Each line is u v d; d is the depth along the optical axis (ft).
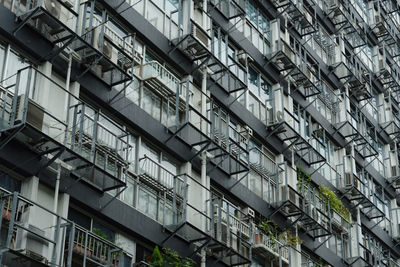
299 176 129.59
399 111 186.09
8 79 82.43
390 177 168.96
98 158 86.22
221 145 109.19
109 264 78.59
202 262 97.81
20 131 75.66
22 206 75.66
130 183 93.71
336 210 136.15
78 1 91.25
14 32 83.46
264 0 138.82
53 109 85.46
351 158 149.89
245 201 113.19
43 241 74.13
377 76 179.22
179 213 98.73
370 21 189.98
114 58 93.66
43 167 80.48
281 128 125.08
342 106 157.38
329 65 156.76
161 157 100.83
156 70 102.89
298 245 123.54
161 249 94.02
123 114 95.35
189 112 107.34
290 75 135.44
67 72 87.92
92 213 87.30
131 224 90.89
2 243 71.77
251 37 131.75
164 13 110.73
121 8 101.65
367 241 149.79
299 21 146.20
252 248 108.99
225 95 116.67
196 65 111.86
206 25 117.19
